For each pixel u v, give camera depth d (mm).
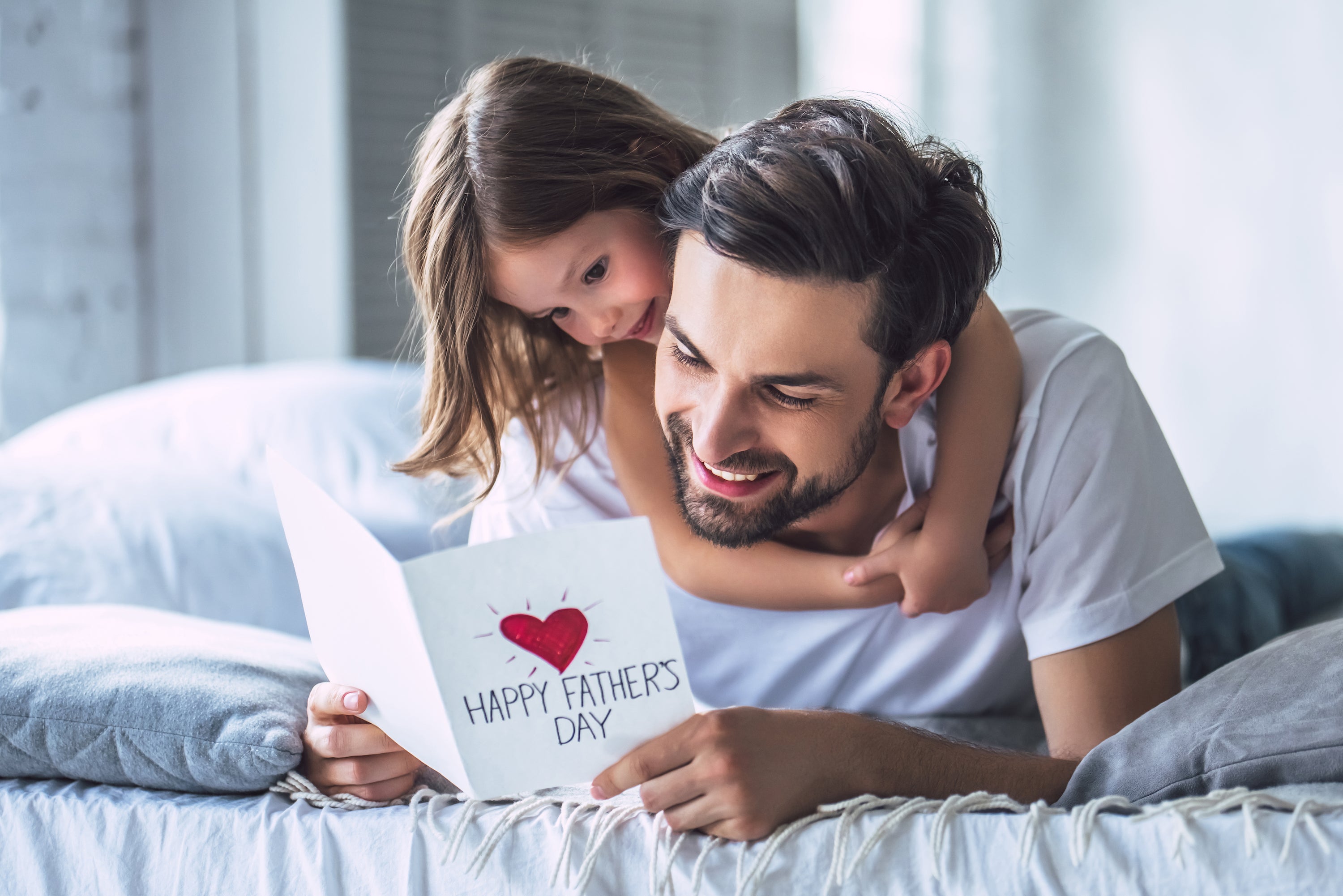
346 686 664
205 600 1301
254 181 2424
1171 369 2877
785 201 665
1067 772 719
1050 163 3023
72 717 706
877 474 921
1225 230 2781
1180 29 2805
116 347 2301
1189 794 661
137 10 2312
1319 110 2639
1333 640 684
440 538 1562
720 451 715
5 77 2172
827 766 616
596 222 858
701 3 2906
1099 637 823
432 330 916
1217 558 884
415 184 952
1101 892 553
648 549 590
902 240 708
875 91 3080
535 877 605
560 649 590
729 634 1002
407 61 2570
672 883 594
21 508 1298
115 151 2299
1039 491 858
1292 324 2705
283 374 1897
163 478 1460
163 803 680
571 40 2746
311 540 631
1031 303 3078
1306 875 531
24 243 2188
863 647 985
